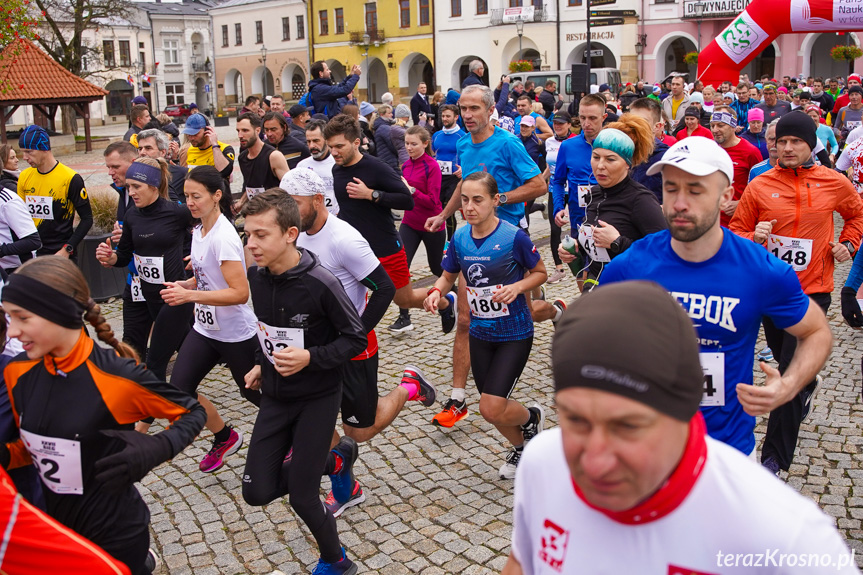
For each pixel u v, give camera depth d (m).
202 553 3.91
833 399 5.62
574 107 19.70
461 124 14.73
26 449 2.69
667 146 6.66
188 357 4.64
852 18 11.81
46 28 40.34
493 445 5.04
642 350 1.17
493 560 3.72
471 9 51.41
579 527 1.41
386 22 56.16
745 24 12.96
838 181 4.95
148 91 69.75
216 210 4.48
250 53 67.25
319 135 6.57
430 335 7.46
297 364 3.35
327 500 4.27
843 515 4.05
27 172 6.80
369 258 4.16
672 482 1.29
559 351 1.22
